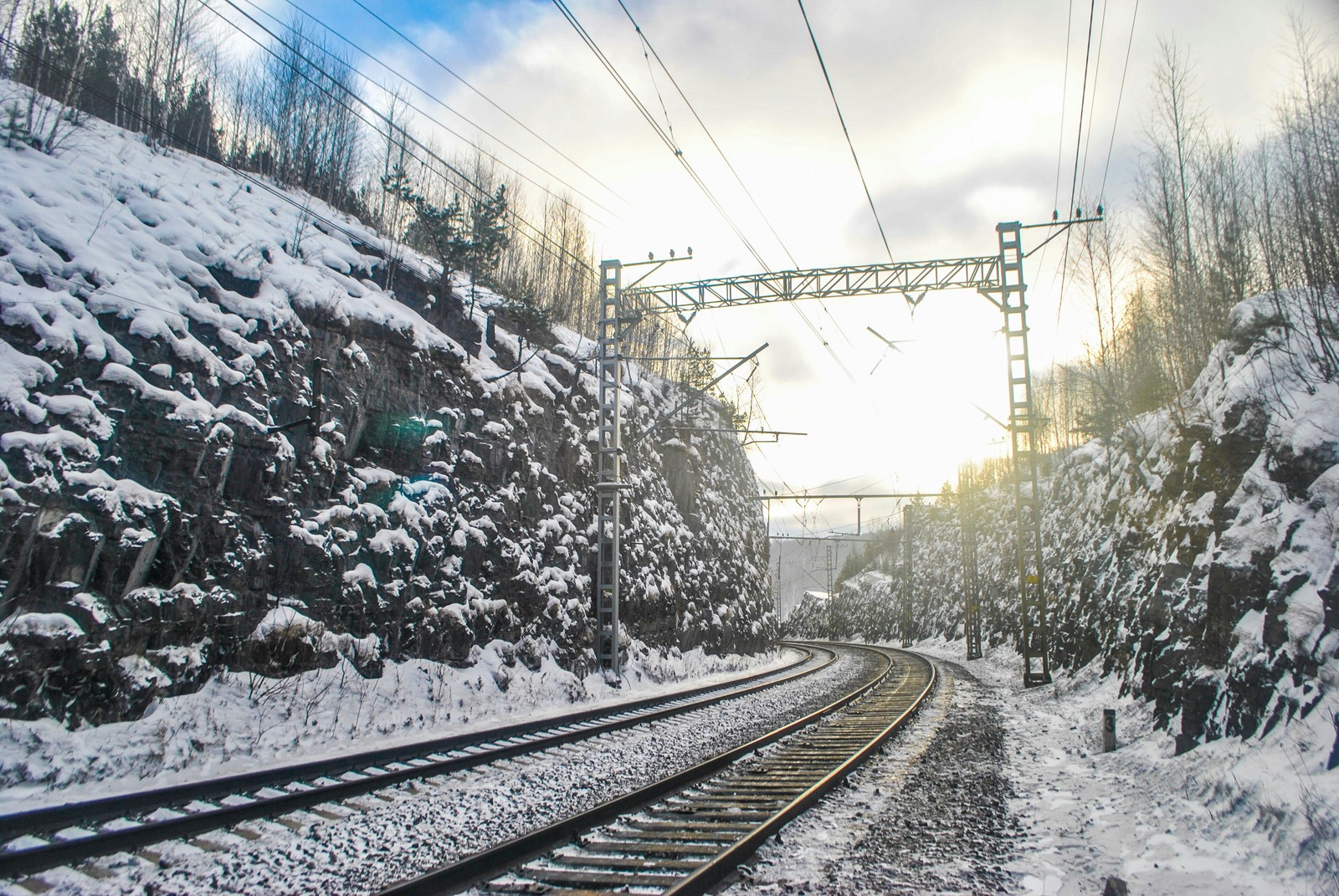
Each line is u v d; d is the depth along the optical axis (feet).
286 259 47.24
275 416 40.75
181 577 33.65
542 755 34.12
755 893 17.10
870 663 110.11
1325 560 28.14
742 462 152.35
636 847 19.83
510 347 68.44
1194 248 61.87
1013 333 70.95
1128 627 51.96
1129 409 79.87
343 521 42.70
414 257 66.13
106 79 62.90
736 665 100.32
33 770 24.39
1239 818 22.04
